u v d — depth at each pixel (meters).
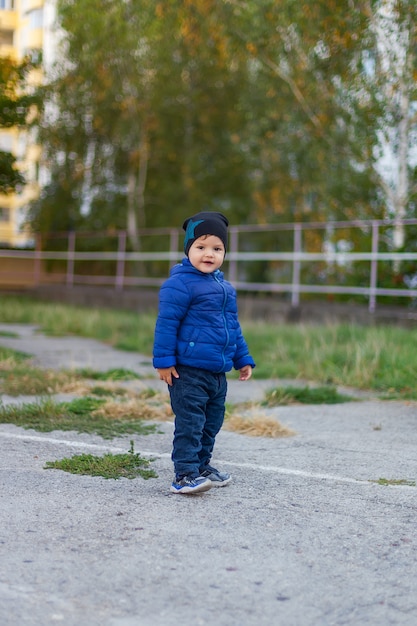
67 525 3.56
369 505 4.02
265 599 2.81
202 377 4.19
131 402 6.41
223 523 3.66
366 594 2.88
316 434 5.88
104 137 25.09
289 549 3.33
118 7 22.11
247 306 15.74
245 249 24.66
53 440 5.29
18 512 3.73
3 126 11.67
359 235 17.20
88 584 2.90
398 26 15.42
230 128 24.38
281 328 12.40
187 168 24.27
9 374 8.12
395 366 8.80
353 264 16.50
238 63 20.47
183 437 4.17
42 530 3.48
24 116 11.79
